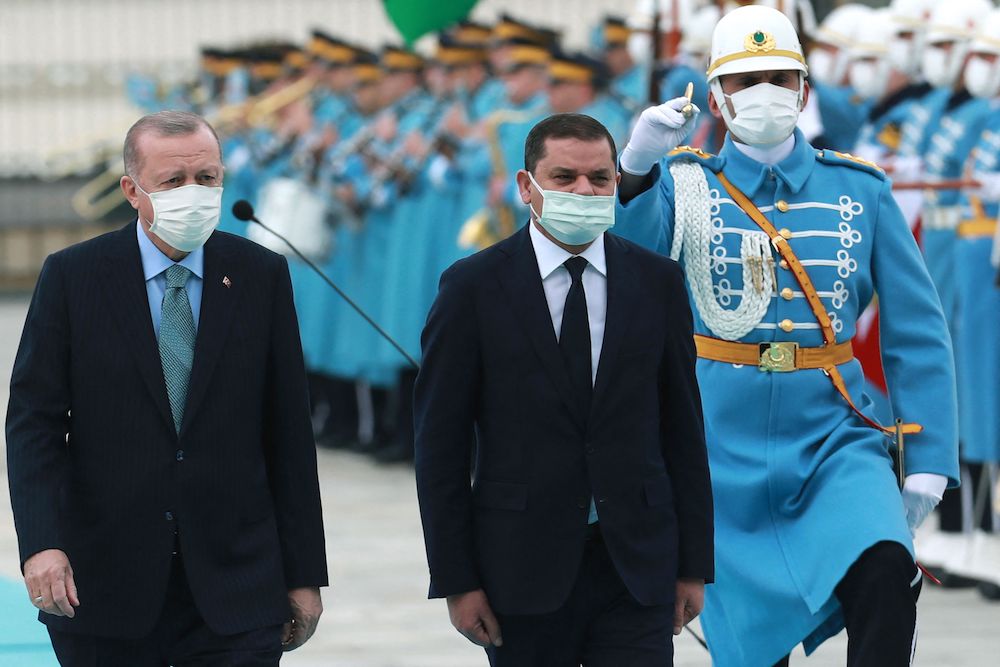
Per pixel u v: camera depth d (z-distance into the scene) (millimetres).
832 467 12773
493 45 28547
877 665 11945
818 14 30078
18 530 11016
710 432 13180
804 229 13148
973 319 20750
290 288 11711
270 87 36469
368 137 31234
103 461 11242
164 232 11164
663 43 23922
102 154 50312
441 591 11445
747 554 12844
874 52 23141
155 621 11180
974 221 20781
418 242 29938
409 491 27672
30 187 52500
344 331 31922
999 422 20594
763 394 13055
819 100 21688
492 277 11570
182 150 11133
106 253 11422
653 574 11414
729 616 12875
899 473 12984
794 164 13258
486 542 11508
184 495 11234
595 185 11359
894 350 13188
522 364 11461
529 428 11461
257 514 11453
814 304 13039
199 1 49219
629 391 11484
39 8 50344
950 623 19109
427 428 11570
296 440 11602
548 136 11344
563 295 11602
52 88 50500
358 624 19156
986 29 20938
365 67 32031
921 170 21906
